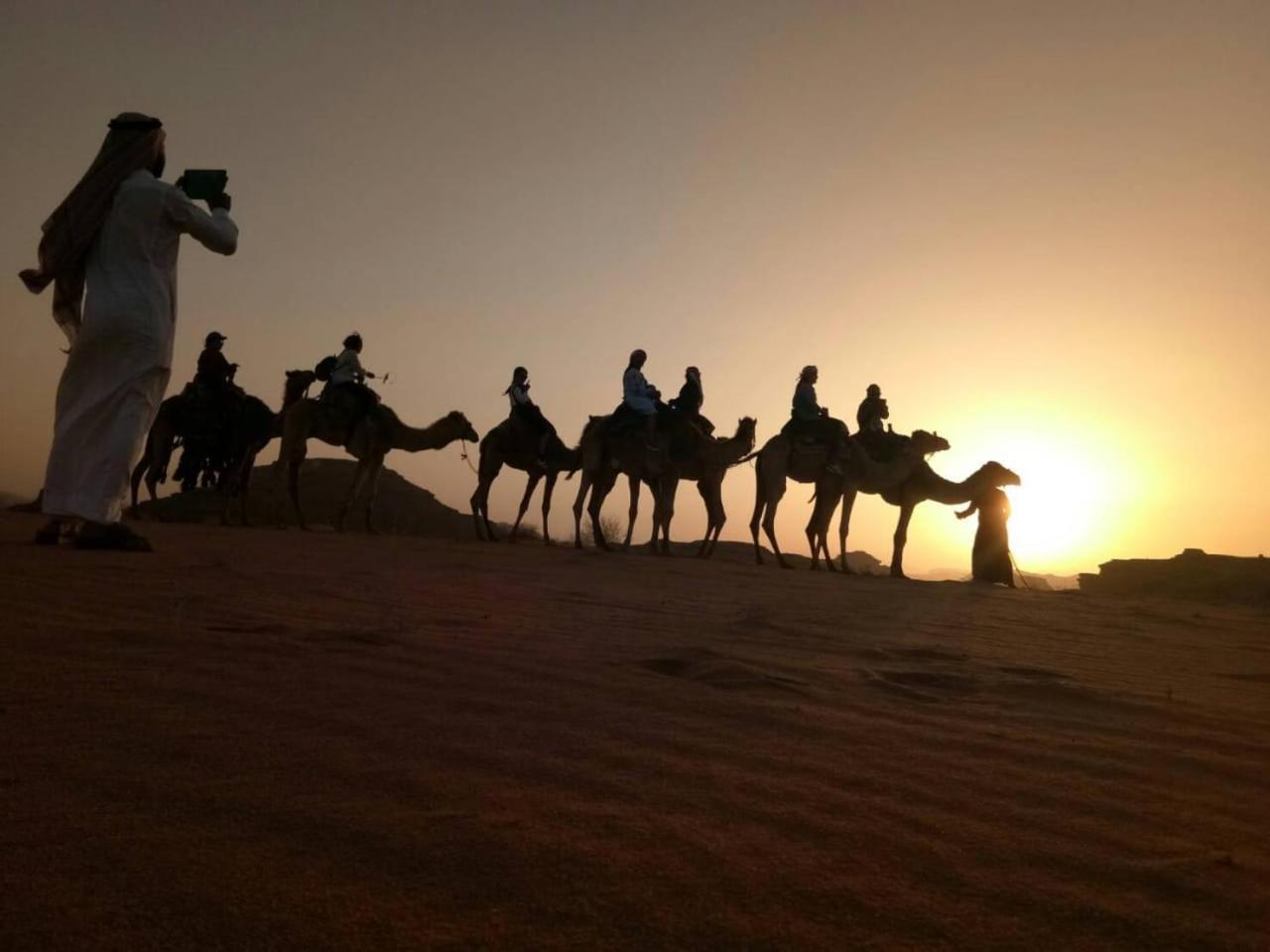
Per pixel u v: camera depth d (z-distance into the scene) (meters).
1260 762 4.91
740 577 17.28
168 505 28.72
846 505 25.91
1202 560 32.47
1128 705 6.28
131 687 4.99
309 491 37.59
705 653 6.75
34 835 3.11
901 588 18.28
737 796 3.83
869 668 7.02
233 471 24.73
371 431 24.64
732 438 25.38
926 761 4.52
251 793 3.57
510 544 24.78
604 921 2.71
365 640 6.65
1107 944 2.73
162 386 11.93
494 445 27.06
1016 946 2.69
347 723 4.57
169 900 2.71
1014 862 3.31
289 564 11.99
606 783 3.90
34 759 3.84
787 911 2.83
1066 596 19.81
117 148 11.52
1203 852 3.51
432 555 16.19
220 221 11.84
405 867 3.00
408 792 3.67
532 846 3.20
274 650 6.09
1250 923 2.91
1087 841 3.55
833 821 3.60
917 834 3.52
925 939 2.70
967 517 24.20
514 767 4.05
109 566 9.84
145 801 3.45
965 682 6.71
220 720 4.50
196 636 6.35
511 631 7.66
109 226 11.41
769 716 5.16
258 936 2.54
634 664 6.41
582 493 26.19
